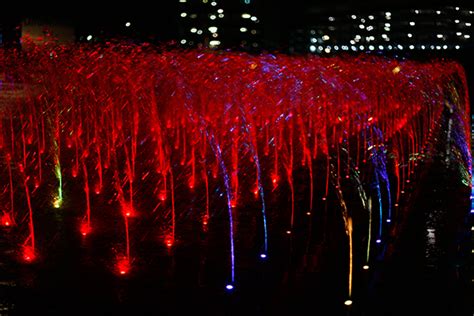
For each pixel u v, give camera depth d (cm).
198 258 412
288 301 348
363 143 890
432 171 688
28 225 478
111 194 579
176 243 442
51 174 661
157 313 331
